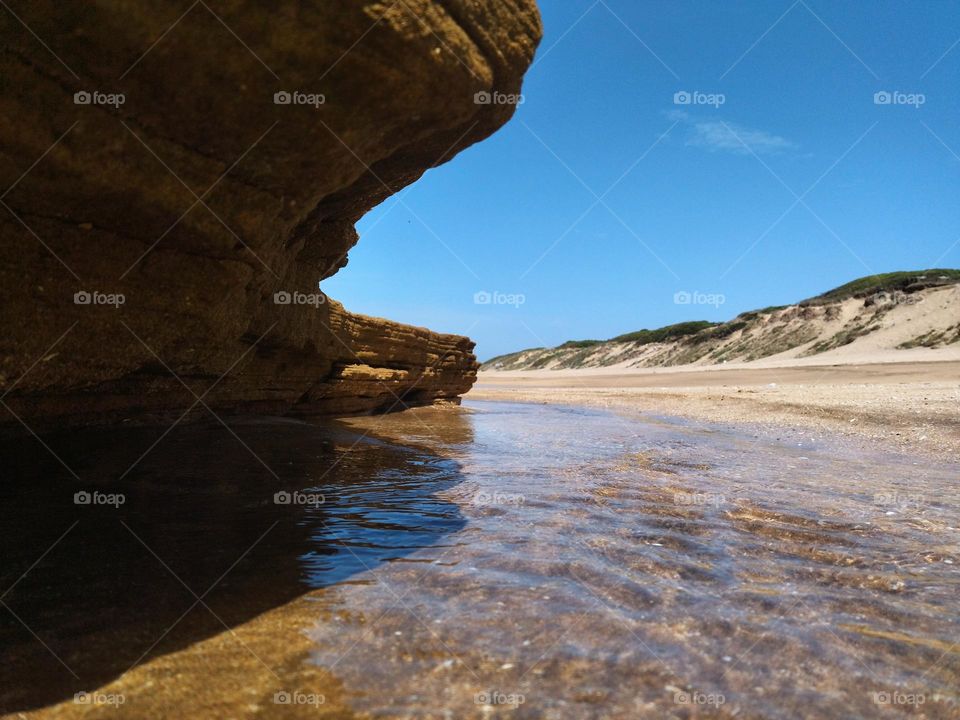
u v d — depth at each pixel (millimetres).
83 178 3742
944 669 2666
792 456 9352
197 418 8000
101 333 4848
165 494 4973
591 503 5668
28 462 5223
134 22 3170
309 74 3545
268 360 9250
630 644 2809
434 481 6496
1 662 2447
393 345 14883
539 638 2846
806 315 60844
